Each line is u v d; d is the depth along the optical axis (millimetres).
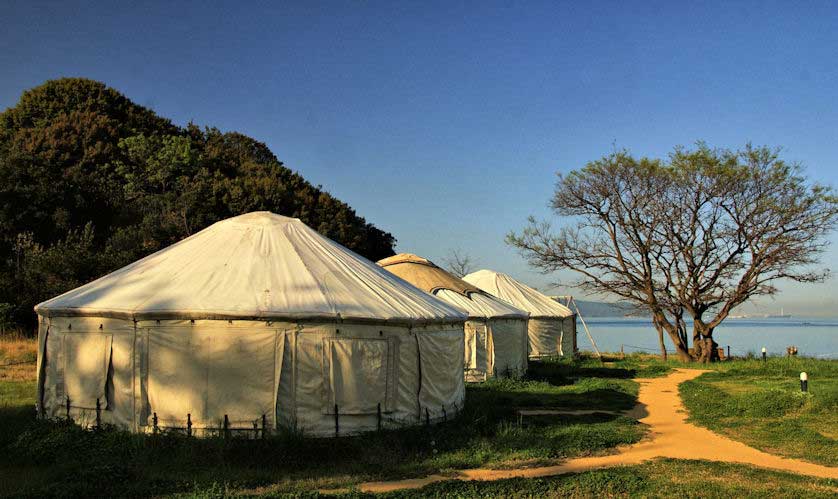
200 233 14102
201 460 9758
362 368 11797
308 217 49594
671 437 12547
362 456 10414
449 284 22250
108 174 46969
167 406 11125
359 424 11703
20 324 26656
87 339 11805
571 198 32000
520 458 10438
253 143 67125
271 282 12102
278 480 9039
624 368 26328
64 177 40688
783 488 8633
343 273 13188
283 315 11234
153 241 36250
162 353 11219
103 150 50156
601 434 12156
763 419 14016
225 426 10984
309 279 12414
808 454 11086
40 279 28734
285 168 61875
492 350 21219
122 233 36219
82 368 11789
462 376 14609
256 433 11008
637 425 13570
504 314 21969
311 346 11453
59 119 54000
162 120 64125
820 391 15906
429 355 13055
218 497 7887
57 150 47875
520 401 16625
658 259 31203
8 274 29312
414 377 12672
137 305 11422
